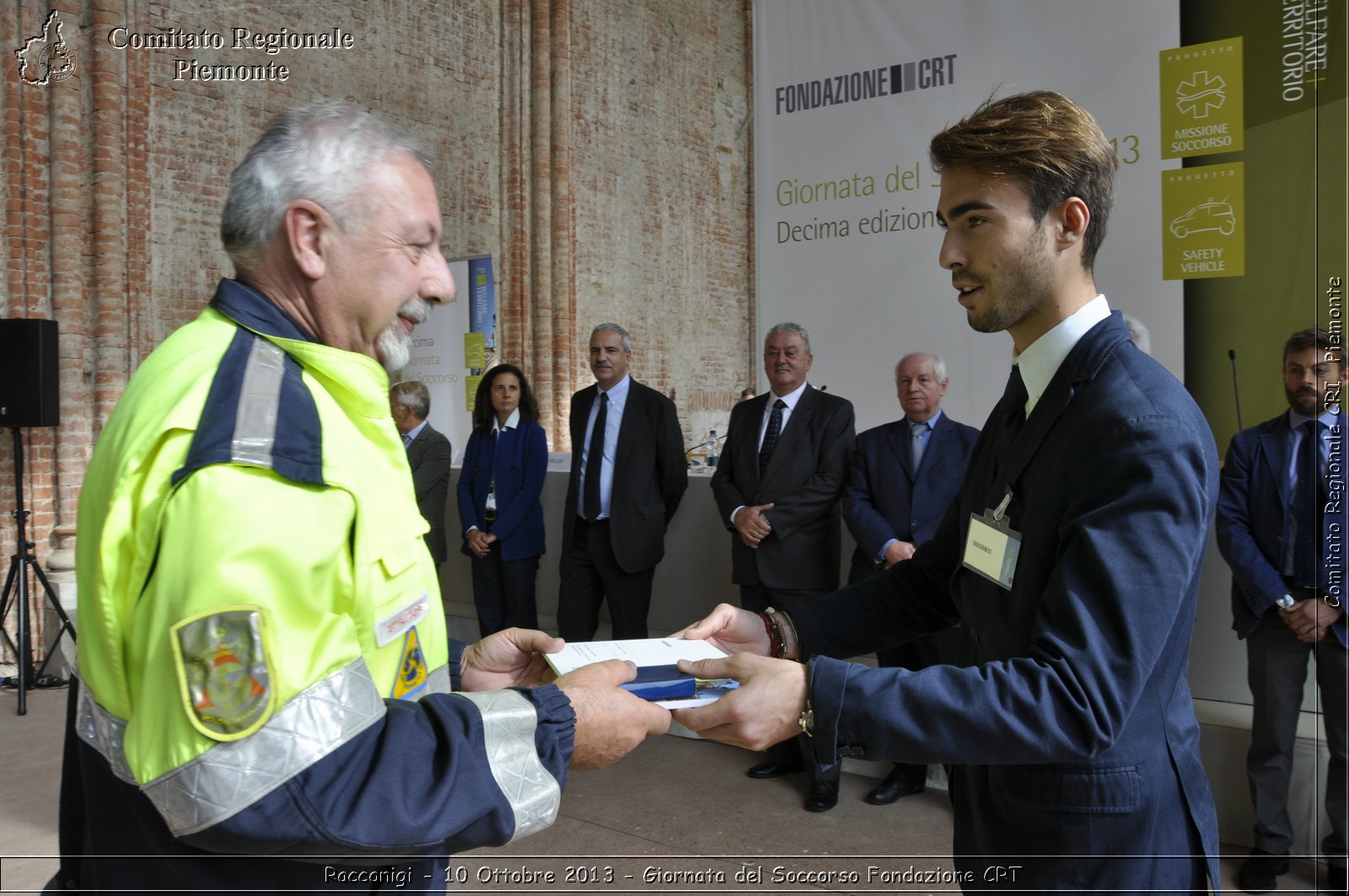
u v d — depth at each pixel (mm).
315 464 762
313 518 740
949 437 3258
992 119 1040
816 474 3418
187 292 5719
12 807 3072
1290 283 3479
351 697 743
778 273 4426
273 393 796
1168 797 1007
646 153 10320
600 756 919
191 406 769
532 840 2803
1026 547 1046
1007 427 1169
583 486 4043
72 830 922
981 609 1124
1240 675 2971
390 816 710
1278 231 3486
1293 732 2561
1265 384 3555
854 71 4195
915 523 3193
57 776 3363
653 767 3447
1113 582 898
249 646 683
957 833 1229
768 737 965
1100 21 3693
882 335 4223
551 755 836
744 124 11992
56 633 4703
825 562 3445
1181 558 908
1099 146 1034
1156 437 934
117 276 5148
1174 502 914
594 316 9578
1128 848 989
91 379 5109
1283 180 3475
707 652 1197
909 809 3076
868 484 3348
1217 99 3520
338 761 711
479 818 762
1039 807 1018
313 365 848
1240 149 3504
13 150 4750
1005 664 932
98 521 783
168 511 708
